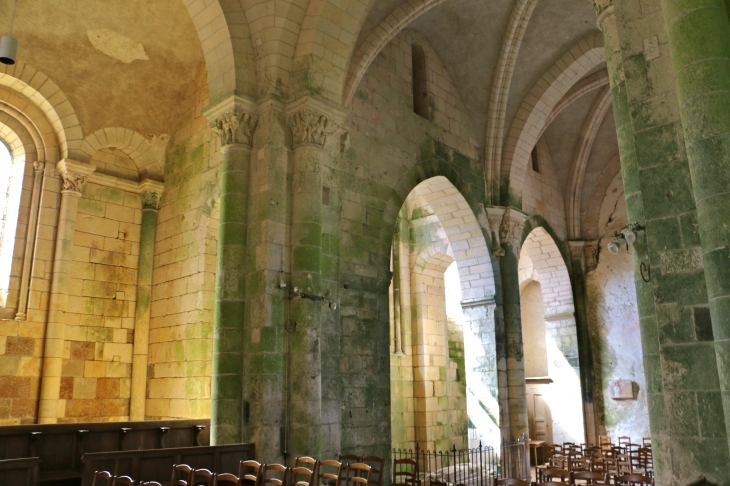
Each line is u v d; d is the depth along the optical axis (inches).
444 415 865.5
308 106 468.4
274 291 443.5
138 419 613.3
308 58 475.8
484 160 749.3
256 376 430.9
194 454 391.9
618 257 919.7
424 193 711.1
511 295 732.7
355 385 521.7
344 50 495.8
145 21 595.2
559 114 900.0
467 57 713.0
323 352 485.1
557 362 913.5
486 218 737.0
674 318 268.7
